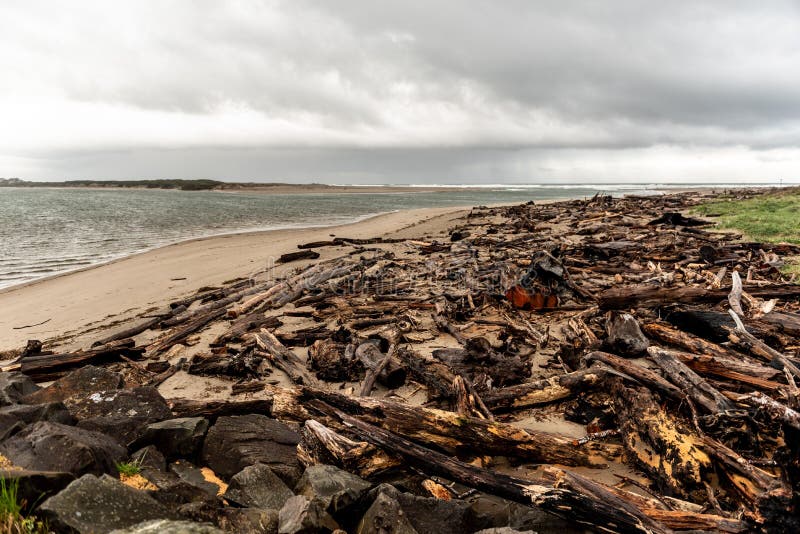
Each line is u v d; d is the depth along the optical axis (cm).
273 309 1068
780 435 359
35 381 664
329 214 4256
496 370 600
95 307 1130
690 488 368
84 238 2462
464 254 1680
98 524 270
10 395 526
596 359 582
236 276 1465
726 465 360
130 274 1510
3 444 396
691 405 446
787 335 690
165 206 5391
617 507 316
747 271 1173
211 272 1530
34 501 293
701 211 2897
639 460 418
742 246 1489
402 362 650
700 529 310
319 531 301
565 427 501
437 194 9719
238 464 416
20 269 1605
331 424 444
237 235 2597
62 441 368
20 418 438
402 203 6141
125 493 298
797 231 1764
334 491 346
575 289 974
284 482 393
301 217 3922
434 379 587
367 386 602
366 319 930
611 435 468
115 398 499
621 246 1582
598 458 434
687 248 1547
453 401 549
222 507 337
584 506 316
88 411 483
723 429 403
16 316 1064
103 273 1530
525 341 767
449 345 777
